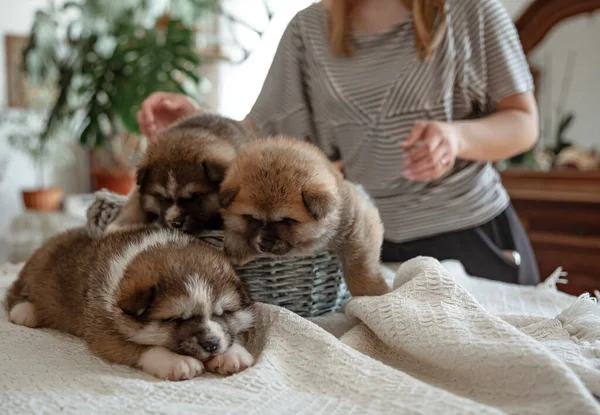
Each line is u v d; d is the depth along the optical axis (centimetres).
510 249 134
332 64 132
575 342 78
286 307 92
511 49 125
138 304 79
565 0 197
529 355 67
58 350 83
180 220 98
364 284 92
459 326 74
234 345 81
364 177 135
